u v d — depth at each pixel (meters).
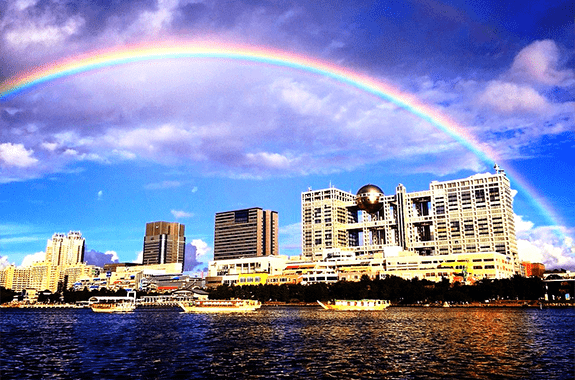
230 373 68.44
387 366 72.44
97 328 146.38
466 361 75.81
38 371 70.69
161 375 67.44
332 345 96.38
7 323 174.50
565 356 79.62
